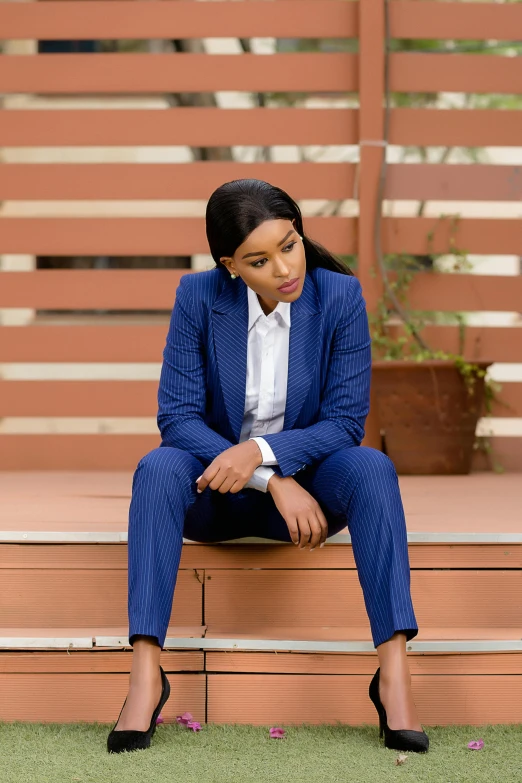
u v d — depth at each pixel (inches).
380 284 245.9
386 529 120.0
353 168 248.7
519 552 140.8
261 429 136.9
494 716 132.0
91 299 249.3
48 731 128.3
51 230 249.4
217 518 134.4
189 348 135.6
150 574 118.7
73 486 213.9
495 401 246.4
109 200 249.3
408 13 246.1
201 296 135.9
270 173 248.8
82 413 248.4
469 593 140.9
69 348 249.1
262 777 108.5
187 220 249.4
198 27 247.4
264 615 140.8
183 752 117.6
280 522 133.8
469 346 248.8
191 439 130.5
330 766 112.3
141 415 248.4
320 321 133.1
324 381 135.6
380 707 119.6
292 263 121.5
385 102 245.4
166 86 248.5
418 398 229.8
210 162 248.4
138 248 249.3
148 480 122.3
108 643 133.2
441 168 249.8
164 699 121.3
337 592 140.6
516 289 248.4
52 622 142.2
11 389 248.7
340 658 132.3
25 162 251.1
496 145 248.8
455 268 247.4
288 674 132.7
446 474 232.4
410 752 116.9
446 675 132.3
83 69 248.5
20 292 249.9
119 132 248.4
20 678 134.2
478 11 247.1
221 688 132.9
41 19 247.4
